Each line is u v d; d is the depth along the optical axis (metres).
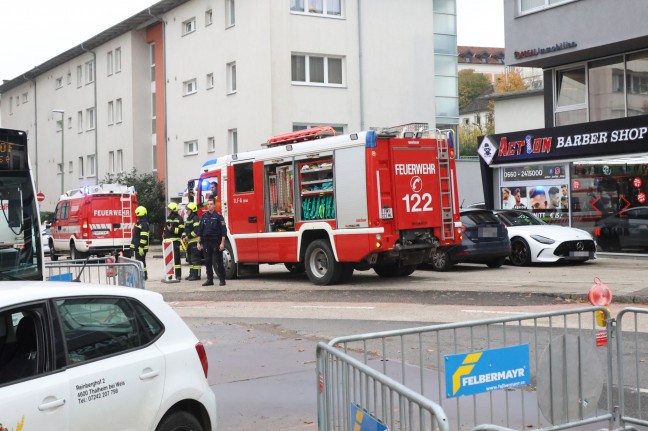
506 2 22.38
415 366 7.64
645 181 19.64
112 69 43.34
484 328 7.73
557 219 21.94
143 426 4.42
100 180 44.94
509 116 42.72
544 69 22.97
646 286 13.14
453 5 33.91
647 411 5.86
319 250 15.36
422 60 32.81
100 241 26.83
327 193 14.97
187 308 13.22
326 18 30.58
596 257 20.69
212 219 16.67
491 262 18.44
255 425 6.27
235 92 31.80
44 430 3.90
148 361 4.51
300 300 13.58
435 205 14.95
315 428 6.16
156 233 38.88
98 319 4.42
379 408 3.82
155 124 40.56
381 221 14.13
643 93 20.31
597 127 20.48
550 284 14.14
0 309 3.99
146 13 37.94
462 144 73.56
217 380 7.75
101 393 4.20
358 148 14.29
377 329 10.11
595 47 20.09
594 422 5.30
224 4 32.34
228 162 17.48
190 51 35.38
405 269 16.47
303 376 7.83
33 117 55.81
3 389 3.84
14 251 8.55
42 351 4.08
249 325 10.98
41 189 54.91
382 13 31.81
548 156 21.89
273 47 29.52
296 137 16.34
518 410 5.67
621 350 5.53
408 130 14.62
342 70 31.14
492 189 23.91
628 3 19.12
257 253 16.80
